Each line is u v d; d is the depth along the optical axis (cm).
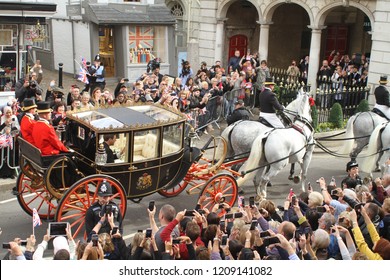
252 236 761
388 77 2220
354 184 1115
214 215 839
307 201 999
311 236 789
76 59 2645
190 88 1967
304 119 1364
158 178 1127
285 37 2984
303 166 1398
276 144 1254
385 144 1475
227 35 2803
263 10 2527
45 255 980
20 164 1085
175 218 757
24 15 1908
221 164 1255
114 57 2623
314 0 2383
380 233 879
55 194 1021
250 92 2139
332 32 2997
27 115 1057
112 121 1076
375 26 2239
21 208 1226
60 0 2673
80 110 1134
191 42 2733
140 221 1191
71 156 1045
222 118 2036
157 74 2047
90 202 1037
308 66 2498
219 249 748
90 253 661
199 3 2761
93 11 2462
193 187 1215
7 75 1956
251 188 1436
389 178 1123
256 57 2527
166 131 1127
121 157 1073
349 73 2367
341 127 2016
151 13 2612
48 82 2500
